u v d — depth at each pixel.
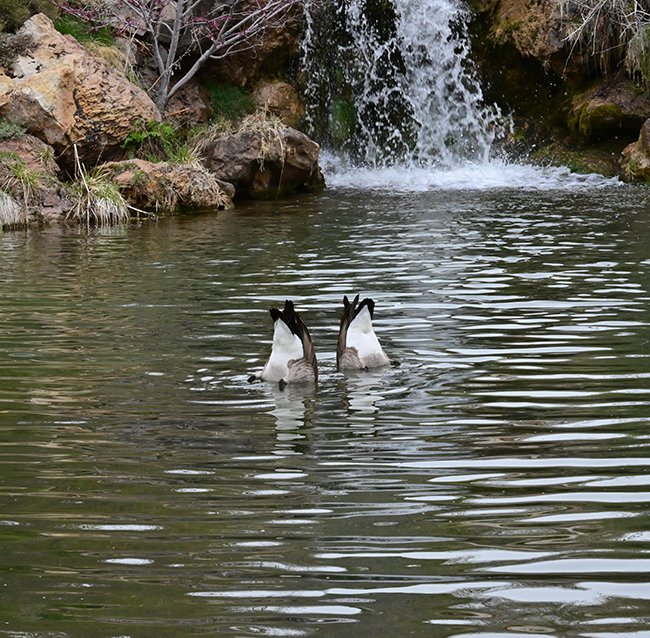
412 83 28.03
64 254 16.41
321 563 5.45
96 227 19.67
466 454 7.15
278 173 23.50
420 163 27.41
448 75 27.92
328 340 10.70
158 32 24.58
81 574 5.37
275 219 20.05
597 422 7.80
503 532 5.80
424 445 7.36
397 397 8.62
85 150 21.72
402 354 10.05
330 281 13.80
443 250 16.00
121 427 7.89
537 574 5.28
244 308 12.25
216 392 8.85
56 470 6.95
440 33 27.95
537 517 6.02
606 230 17.53
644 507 6.12
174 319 11.70
